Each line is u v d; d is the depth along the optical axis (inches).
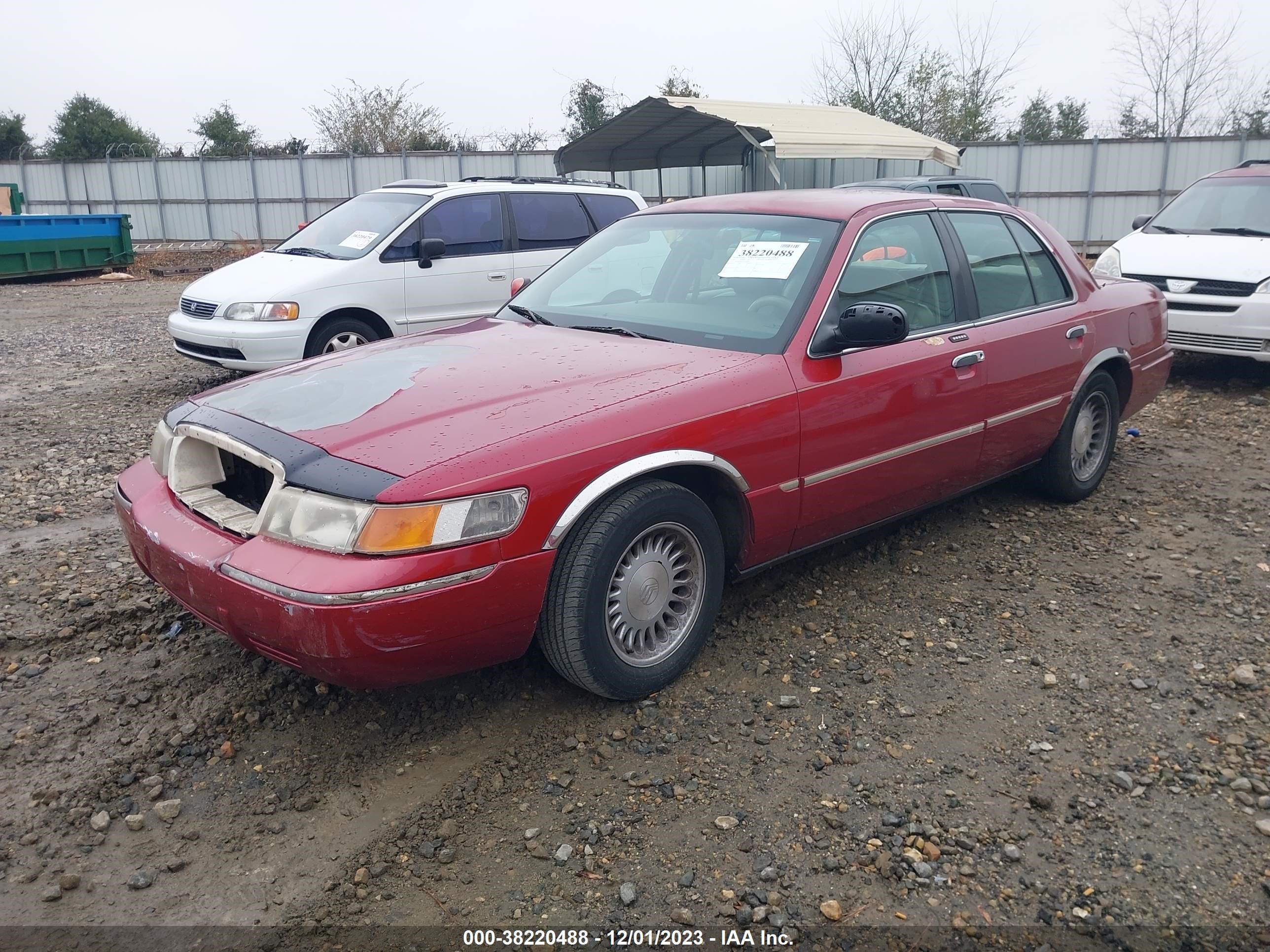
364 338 328.8
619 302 168.2
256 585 108.3
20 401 323.9
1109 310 206.2
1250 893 98.0
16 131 1620.3
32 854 104.4
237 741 124.3
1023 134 1278.3
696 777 116.3
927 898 97.4
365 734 125.6
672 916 95.0
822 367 145.2
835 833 106.5
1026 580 172.1
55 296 688.4
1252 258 316.5
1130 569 176.9
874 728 126.4
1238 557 181.8
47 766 119.1
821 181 1050.7
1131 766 118.3
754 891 98.3
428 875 101.2
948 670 141.1
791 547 150.4
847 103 1498.5
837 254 153.6
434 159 1074.7
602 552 120.5
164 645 148.5
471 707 131.6
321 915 95.7
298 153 1154.7
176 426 134.0
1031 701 133.0
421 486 106.8
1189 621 156.3
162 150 1176.8
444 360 143.2
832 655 145.4
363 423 119.0
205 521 123.8
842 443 147.9
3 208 999.0
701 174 1096.2
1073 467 206.2
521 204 366.6
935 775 116.6
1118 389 216.8
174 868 101.9
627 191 404.5
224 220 1128.2
